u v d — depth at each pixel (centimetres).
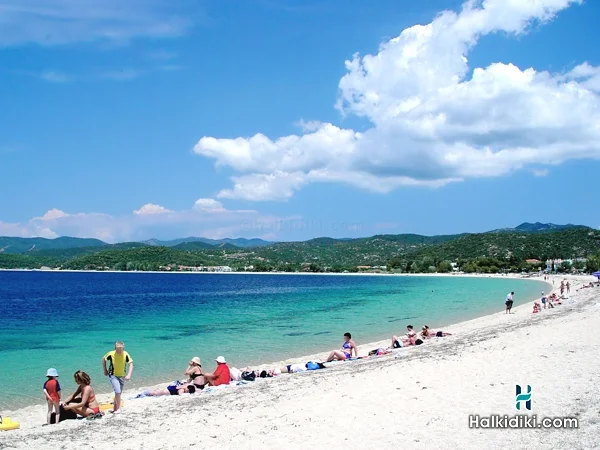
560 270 17662
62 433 1217
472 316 4562
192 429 1209
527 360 1764
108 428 1251
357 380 1689
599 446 925
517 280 14225
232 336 3369
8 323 4319
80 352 2817
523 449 940
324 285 12688
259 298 7638
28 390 1952
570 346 1992
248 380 1947
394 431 1088
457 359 1911
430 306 5816
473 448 961
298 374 2002
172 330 3734
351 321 4238
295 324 4044
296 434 1108
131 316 4891
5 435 1216
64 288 11162
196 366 1862
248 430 1167
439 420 1147
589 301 4994
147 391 1759
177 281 15912
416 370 1752
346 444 1022
